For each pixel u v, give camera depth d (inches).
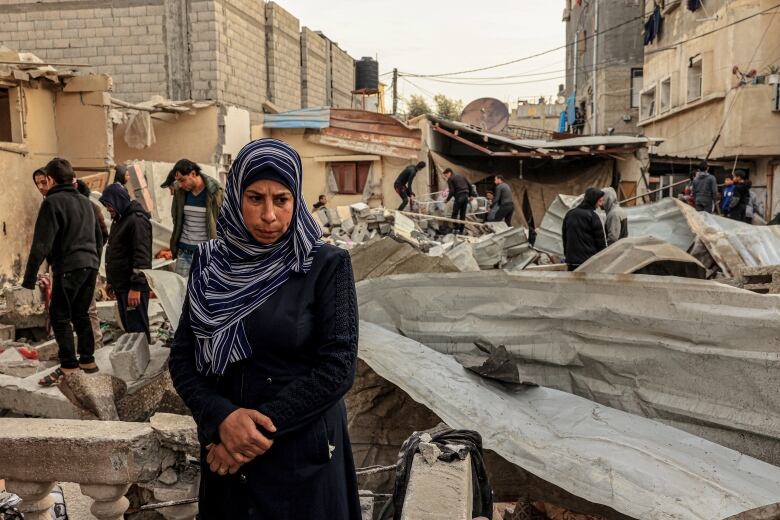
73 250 193.2
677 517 106.4
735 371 129.6
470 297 163.0
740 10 749.3
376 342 149.5
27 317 293.4
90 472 104.7
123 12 733.9
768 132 741.3
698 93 885.8
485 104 916.0
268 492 72.4
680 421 135.0
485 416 129.0
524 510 145.7
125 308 222.8
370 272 196.9
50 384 192.7
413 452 110.1
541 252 445.7
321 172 791.1
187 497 112.8
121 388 169.9
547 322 154.5
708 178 608.7
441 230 600.4
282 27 910.4
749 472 119.0
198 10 725.3
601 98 1230.3
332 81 1176.2
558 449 121.9
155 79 738.2
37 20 743.1
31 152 477.7
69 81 510.0
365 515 123.7
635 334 143.0
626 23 1190.9
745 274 267.4
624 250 178.7
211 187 238.5
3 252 439.5
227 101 755.4
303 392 70.7
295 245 73.5
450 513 90.0
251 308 72.6
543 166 830.5
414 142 770.2
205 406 73.1
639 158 754.2
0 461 106.5
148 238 220.7
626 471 115.0
